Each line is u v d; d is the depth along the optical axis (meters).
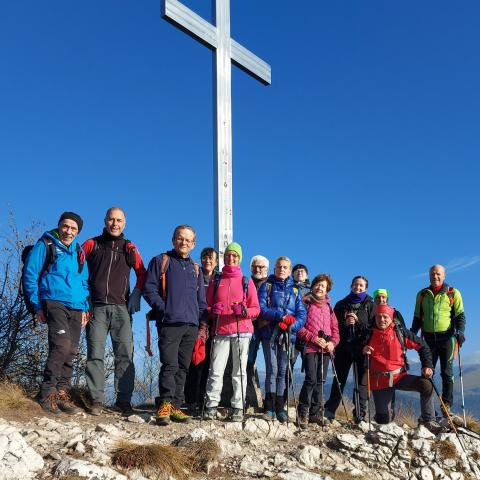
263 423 5.91
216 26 7.78
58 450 4.58
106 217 6.11
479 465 5.92
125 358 6.10
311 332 6.47
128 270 6.16
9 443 4.26
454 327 7.35
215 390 6.00
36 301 5.62
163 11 7.14
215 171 7.49
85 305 5.93
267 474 4.74
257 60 8.38
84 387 6.54
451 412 7.31
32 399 5.71
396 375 6.57
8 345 7.35
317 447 5.60
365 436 5.84
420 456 5.73
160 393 5.73
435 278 7.48
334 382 6.94
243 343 6.05
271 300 6.33
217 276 6.34
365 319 6.84
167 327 5.82
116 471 4.41
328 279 6.70
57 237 5.79
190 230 6.05
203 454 4.82
